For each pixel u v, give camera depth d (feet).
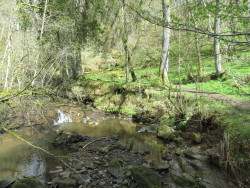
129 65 56.29
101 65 92.99
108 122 39.01
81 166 21.20
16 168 20.85
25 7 38.11
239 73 45.60
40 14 51.80
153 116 38.17
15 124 31.53
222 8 11.35
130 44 55.11
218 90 39.47
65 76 55.26
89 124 37.50
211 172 19.11
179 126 31.55
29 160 22.68
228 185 16.94
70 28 53.26
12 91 14.73
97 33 58.59
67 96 53.93
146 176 18.44
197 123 28.99
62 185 17.47
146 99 42.75
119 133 32.73
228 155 18.62
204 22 23.95
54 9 49.37
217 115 26.76
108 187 17.58
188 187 17.51
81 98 53.72
